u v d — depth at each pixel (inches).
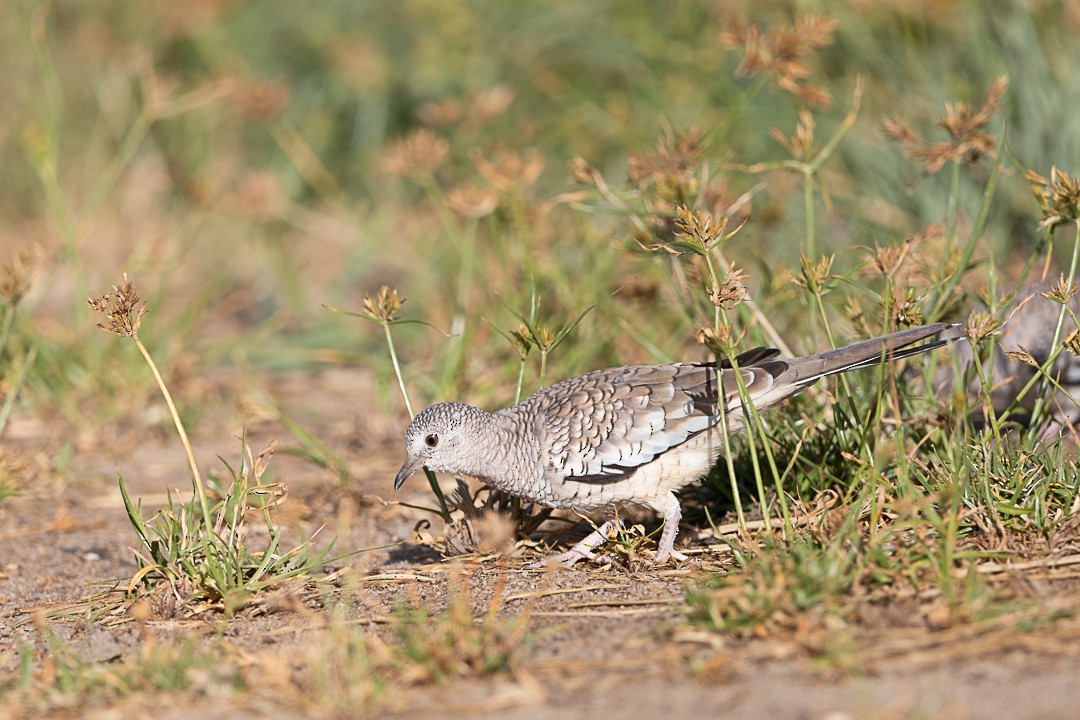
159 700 281.3
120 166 632.4
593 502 373.4
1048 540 331.6
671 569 357.7
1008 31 582.9
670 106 689.6
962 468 353.7
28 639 341.7
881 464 335.6
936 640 281.6
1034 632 281.6
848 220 597.3
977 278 503.5
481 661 282.4
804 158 441.1
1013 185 558.6
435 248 695.7
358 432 533.0
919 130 594.6
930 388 398.6
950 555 306.2
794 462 376.5
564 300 517.0
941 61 610.5
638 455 363.6
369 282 725.9
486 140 734.5
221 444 535.8
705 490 409.1
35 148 596.4
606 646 295.4
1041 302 419.8
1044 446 367.9
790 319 485.1
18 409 558.9
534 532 404.8
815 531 339.9
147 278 737.6
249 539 423.5
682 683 271.1
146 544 367.2
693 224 357.1
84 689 288.2
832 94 620.1
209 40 850.8
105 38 848.3
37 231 795.4
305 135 823.7
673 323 541.0
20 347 553.0
